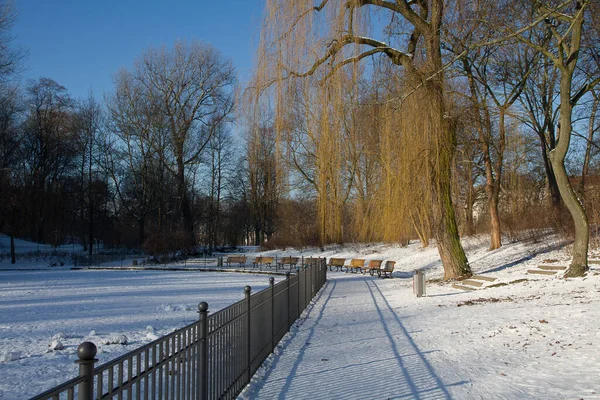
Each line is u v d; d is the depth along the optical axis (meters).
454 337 10.12
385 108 16.30
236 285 26.19
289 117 15.56
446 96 18.52
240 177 62.91
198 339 5.26
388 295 19.53
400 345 9.73
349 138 15.79
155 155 54.09
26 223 50.66
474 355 8.54
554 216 24.00
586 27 19.69
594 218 21.34
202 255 52.94
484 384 6.80
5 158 47.47
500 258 25.12
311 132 15.34
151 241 49.03
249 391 6.97
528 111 28.69
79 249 63.28
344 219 17.14
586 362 7.51
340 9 15.41
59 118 56.53
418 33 17.98
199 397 5.24
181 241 50.41
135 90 50.97
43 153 55.19
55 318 14.54
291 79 15.55
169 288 24.47
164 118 51.19
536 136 30.17
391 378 7.32
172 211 55.94
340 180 15.70
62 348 10.23
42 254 51.72
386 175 16.69
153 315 15.00
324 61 15.36
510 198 29.64
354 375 7.61
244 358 7.30
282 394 6.77
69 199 55.62
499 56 23.44
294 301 13.59
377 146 16.30
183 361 4.75
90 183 55.06
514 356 8.27
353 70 15.30
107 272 38.97
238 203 68.06
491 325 10.90
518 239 28.77
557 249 22.62
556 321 10.48
